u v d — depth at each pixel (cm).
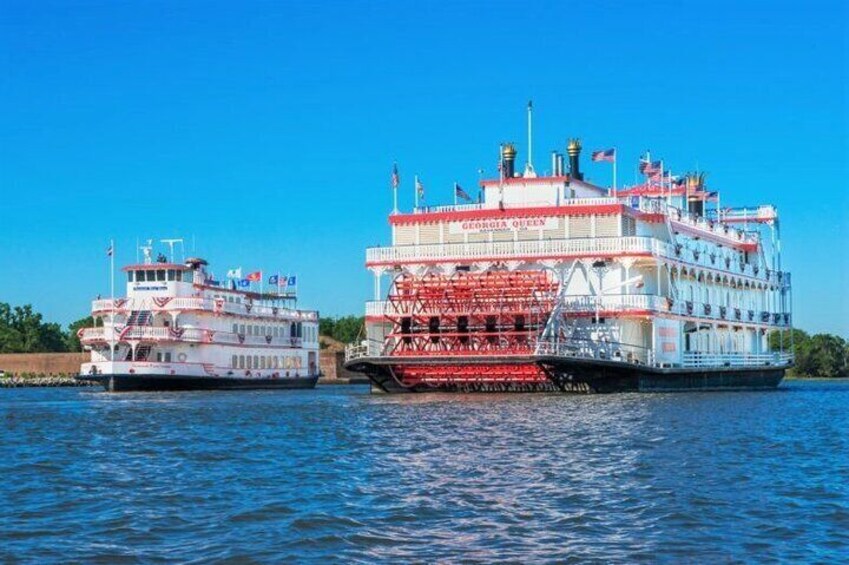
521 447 4047
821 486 3067
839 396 8338
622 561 2167
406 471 3422
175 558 2211
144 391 10069
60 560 2192
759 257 10231
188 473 3456
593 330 7638
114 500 2897
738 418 5472
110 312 10169
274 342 11362
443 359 7200
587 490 2980
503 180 8250
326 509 2717
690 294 8569
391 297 7838
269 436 4725
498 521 2556
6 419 6053
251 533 2439
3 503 2862
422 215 8175
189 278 10531
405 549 2281
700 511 2655
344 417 5734
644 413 5625
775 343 17562
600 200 7819
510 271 7694
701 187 10119
